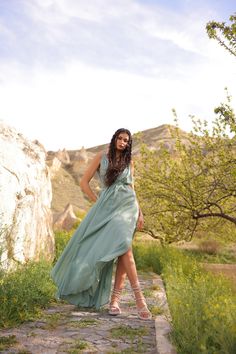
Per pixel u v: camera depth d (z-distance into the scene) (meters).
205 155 9.73
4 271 4.97
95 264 4.62
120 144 4.92
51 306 5.08
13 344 3.58
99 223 4.82
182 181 9.60
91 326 4.27
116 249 4.63
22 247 6.14
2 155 6.18
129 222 4.80
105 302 4.79
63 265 4.86
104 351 3.53
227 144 9.29
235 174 8.38
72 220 20.72
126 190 4.91
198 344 3.20
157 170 10.13
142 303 4.65
